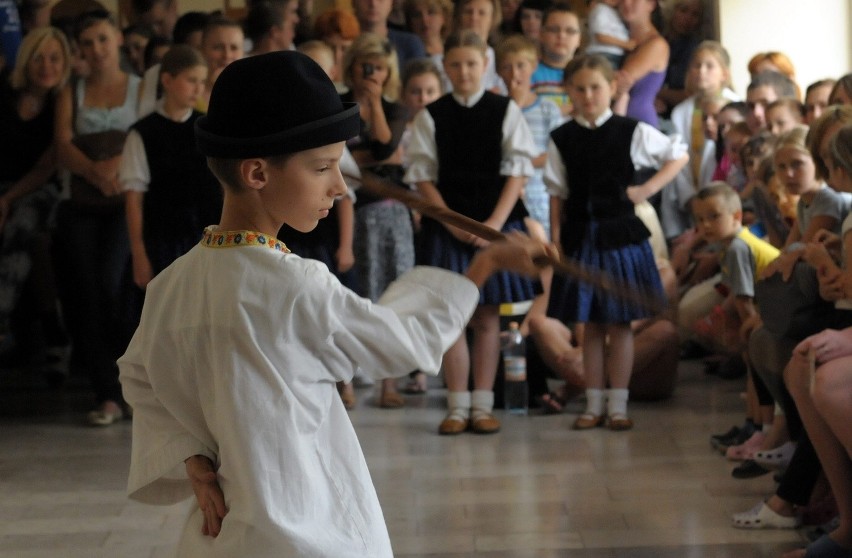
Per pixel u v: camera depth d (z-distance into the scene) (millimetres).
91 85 9750
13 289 10195
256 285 3213
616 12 11703
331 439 3332
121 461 8094
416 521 6656
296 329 3207
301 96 3166
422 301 3377
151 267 8805
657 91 11422
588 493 7074
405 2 11758
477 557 6090
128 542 6461
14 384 10727
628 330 8570
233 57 9719
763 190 8430
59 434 8891
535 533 6418
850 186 5934
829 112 6281
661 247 9938
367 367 3301
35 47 9734
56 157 9766
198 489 3312
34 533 6621
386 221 9570
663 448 7996
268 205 3266
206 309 3266
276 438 3174
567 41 10852
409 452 8102
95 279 9289
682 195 10984
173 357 3348
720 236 8391
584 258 8547
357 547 3254
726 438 7914
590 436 8391
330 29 11016
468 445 8242
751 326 7605
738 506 6746
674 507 6770
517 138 8586
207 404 3285
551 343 9164
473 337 9367
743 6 11734
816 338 5660
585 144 8656
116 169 9391
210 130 3246
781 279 6543
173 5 12039
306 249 9102
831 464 5668
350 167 8648
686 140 11047
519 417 9023
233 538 3197
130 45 11477
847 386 5453
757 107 9945
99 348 9273
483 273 3455
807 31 11680
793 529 6316
